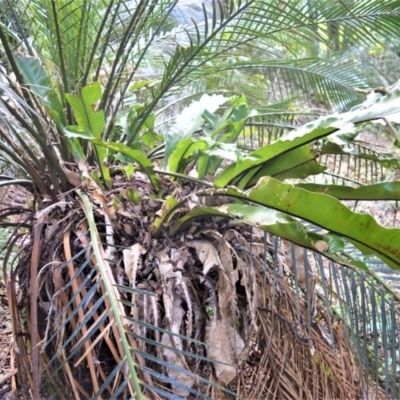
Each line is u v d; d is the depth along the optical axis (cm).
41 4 104
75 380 87
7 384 110
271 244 103
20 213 108
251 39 114
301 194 71
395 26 111
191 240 94
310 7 111
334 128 81
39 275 85
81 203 93
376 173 139
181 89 145
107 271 77
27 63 97
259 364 98
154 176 95
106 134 112
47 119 103
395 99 81
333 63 143
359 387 106
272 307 96
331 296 112
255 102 167
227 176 96
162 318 90
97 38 100
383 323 93
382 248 69
